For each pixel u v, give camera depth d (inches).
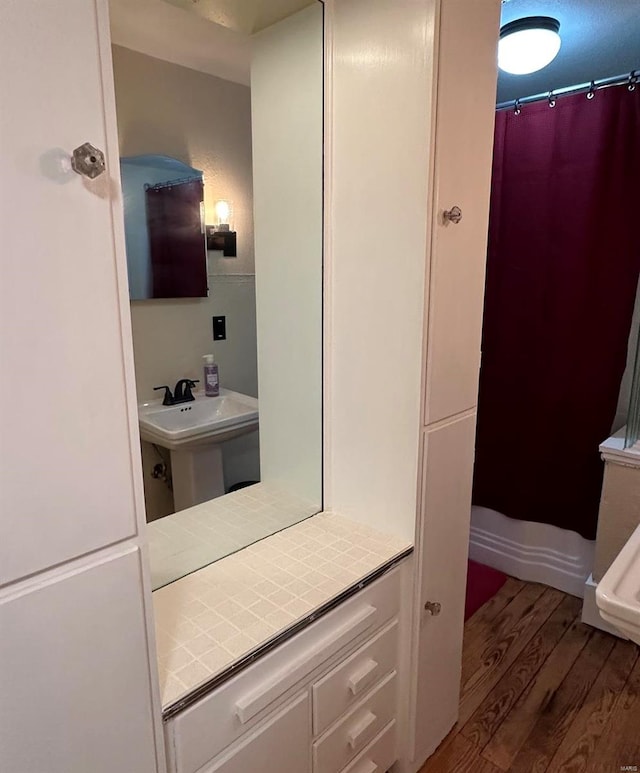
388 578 51.1
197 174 51.2
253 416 58.7
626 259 79.0
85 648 29.6
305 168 53.9
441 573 57.7
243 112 52.8
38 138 24.6
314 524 57.1
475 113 49.2
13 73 23.5
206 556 51.2
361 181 50.3
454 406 54.2
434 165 45.8
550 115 81.7
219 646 39.0
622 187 77.9
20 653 27.2
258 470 61.2
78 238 26.5
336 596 45.1
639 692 71.8
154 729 33.7
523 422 92.4
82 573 28.9
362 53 47.9
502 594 94.1
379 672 52.0
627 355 83.2
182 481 54.8
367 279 51.5
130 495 30.3
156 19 46.1
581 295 83.4
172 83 48.3
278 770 42.8
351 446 56.3
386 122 47.3
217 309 54.6
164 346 51.8
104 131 26.7
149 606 32.2
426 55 43.9
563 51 71.5
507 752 63.1
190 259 51.8
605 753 62.7
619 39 68.1
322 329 55.8
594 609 84.0
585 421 86.3
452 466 55.8
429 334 49.0
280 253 56.9
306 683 43.8
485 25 48.4
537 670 75.9
